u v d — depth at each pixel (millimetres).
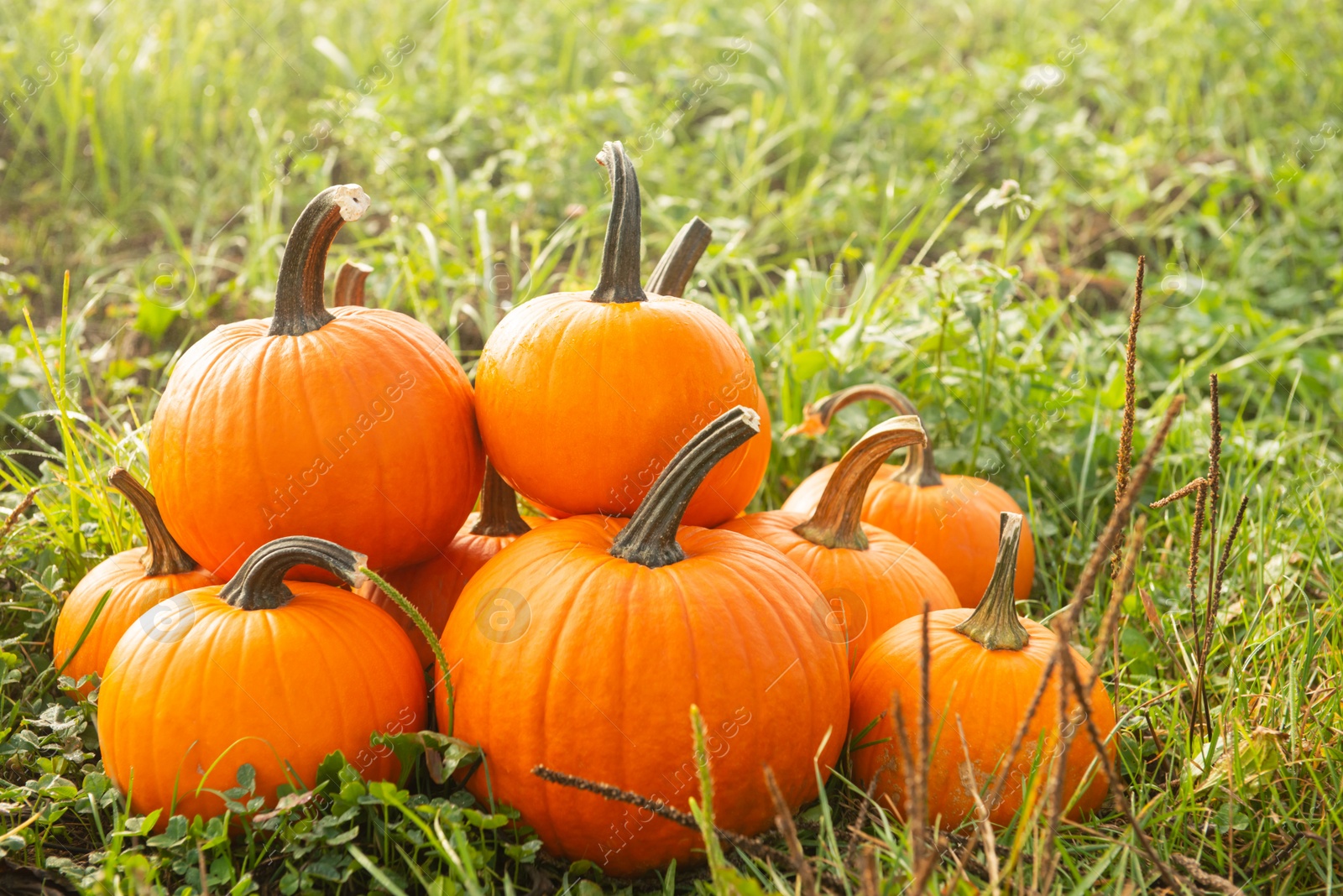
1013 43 7473
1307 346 4660
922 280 3680
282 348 2172
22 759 2252
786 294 3979
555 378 2148
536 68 6719
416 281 4227
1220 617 2783
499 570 2061
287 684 1937
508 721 1936
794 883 1971
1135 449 3596
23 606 2695
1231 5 7477
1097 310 4781
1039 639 2170
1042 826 1977
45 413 2938
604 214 5008
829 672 2049
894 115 6215
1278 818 2055
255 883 1914
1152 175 5848
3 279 3883
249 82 6266
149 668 1955
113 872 1794
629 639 1896
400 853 1960
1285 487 3389
